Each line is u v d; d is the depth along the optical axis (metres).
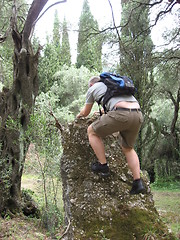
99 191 3.89
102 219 3.70
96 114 4.32
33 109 8.08
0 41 9.09
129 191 3.90
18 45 8.39
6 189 8.01
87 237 3.60
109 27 11.55
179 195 13.87
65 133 4.34
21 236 6.35
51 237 5.97
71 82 27.78
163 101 22.17
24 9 11.27
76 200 3.87
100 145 3.73
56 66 30.17
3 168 7.90
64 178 4.21
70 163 4.12
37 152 6.09
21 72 8.11
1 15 11.30
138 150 12.00
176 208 10.09
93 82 3.90
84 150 4.16
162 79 16.22
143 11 11.46
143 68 11.23
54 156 5.93
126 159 4.03
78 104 25.14
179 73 15.05
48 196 6.52
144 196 3.93
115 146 4.21
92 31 11.92
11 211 8.11
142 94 11.37
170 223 7.55
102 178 3.97
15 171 8.12
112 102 3.38
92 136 3.73
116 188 3.91
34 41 21.03
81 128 4.25
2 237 6.21
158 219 3.79
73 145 4.21
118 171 4.03
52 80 29.44
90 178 3.97
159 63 12.65
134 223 3.67
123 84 3.38
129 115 3.33
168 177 19.09
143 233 3.61
